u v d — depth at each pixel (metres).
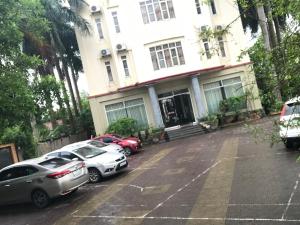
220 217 8.29
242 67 29.66
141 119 30.20
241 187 10.36
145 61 29.50
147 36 29.56
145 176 14.59
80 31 30.31
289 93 4.79
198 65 29.25
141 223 8.93
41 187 12.59
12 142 23.58
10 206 14.45
